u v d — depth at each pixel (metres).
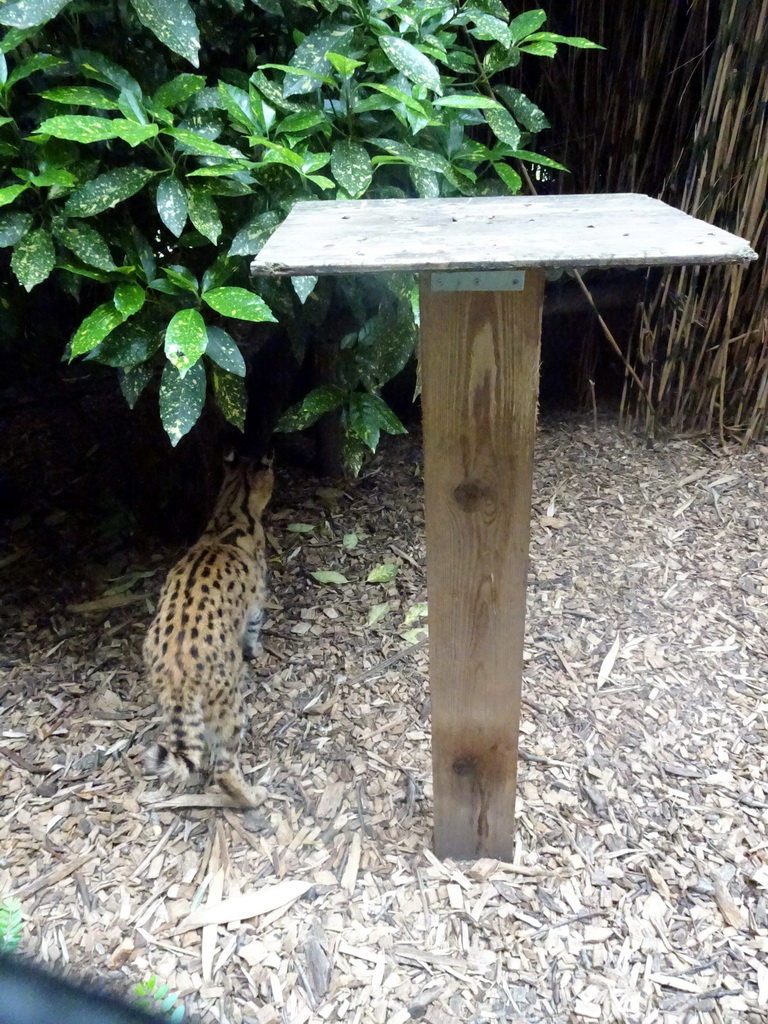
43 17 1.59
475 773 1.75
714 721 2.27
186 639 1.99
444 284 1.16
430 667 1.58
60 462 3.28
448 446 1.31
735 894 1.83
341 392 2.42
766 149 2.96
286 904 1.83
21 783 2.11
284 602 2.72
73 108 1.83
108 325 1.73
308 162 1.81
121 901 1.83
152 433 2.95
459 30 2.66
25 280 1.73
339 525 3.09
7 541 2.96
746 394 3.48
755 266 3.22
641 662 2.47
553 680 2.41
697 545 2.95
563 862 1.91
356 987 1.66
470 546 1.42
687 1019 1.60
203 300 1.86
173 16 1.69
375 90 2.10
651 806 2.04
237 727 2.09
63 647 2.53
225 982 1.67
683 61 3.18
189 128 1.85
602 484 3.31
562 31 3.29
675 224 1.21
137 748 2.22
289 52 2.22
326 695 2.38
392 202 1.48
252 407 3.24
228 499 2.50
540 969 1.69
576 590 2.76
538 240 1.13
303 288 1.75
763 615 2.63
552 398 3.96
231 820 2.03
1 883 1.87
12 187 1.71
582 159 3.51
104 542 2.97
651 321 3.55
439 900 1.83
